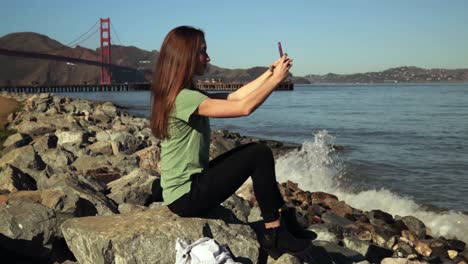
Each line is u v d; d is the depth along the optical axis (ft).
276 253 10.76
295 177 35.99
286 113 125.18
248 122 97.19
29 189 18.79
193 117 9.87
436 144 59.67
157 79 9.85
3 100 76.48
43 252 12.05
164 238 10.23
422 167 41.98
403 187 33.42
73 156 25.86
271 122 97.35
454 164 43.65
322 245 13.43
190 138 10.07
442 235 23.70
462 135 70.44
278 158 46.11
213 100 9.55
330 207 24.07
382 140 64.85
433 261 17.51
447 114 118.11
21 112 57.62
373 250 15.72
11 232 11.72
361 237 18.39
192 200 10.21
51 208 13.58
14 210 12.12
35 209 12.25
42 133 39.11
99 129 42.39
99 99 223.51
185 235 10.39
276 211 10.26
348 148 55.88
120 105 161.89
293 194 26.73
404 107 153.69
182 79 9.67
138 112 122.52
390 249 17.67
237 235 10.99
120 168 24.85
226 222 11.32
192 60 9.69
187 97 9.56
